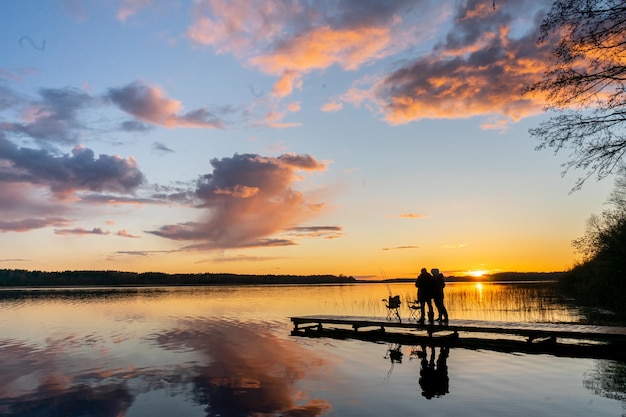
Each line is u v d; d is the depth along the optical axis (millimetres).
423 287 19047
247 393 10258
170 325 24953
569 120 9820
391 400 9367
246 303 44531
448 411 8516
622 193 32219
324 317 22250
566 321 23188
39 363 14445
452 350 15664
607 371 11805
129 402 9805
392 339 18859
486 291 57688
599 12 8539
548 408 8539
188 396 10133
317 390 10359
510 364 12898
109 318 29531
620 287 32781
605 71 9133
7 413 9273
